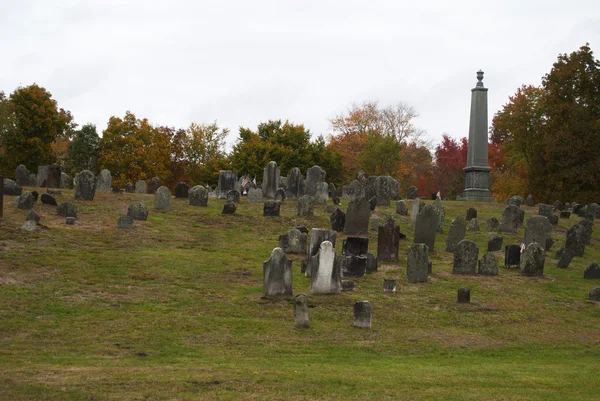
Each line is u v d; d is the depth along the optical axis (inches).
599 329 928.3
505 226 1583.4
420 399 514.6
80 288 895.7
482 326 898.7
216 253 1192.8
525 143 2847.0
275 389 522.6
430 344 787.4
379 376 591.5
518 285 1123.9
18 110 2647.6
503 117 2930.6
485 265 1173.1
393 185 1936.5
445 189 3560.5
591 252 1493.6
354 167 3289.9
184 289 940.6
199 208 1545.3
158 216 1421.0
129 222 1286.9
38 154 2642.7
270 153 2832.2
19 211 1273.4
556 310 1007.0
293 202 1708.9
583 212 1926.7
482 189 2145.7
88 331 730.2
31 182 1881.2
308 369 614.2
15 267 946.7
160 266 1048.8
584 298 1082.1
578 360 757.9
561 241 1569.9
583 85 2497.5
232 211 1514.5
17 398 459.8
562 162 2333.9
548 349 811.4
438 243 1435.8
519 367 686.5
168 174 2984.7
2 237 1074.1
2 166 2583.7
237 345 716.7
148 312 820.0
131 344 690.8
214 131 3284.9
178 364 614.5
